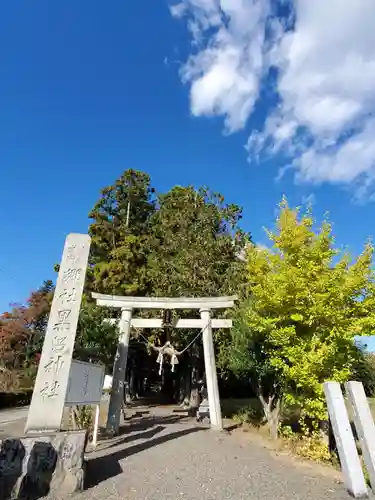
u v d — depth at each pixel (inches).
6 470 218.8
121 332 554.6
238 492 261.1
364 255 435.8
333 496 256.2
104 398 643.5
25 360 1135.6
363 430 281.1
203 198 1011.9
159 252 1015.0
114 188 1236.5
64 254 319.3
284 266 466.3
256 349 542.3
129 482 269.0
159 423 605.0
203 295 825.5
